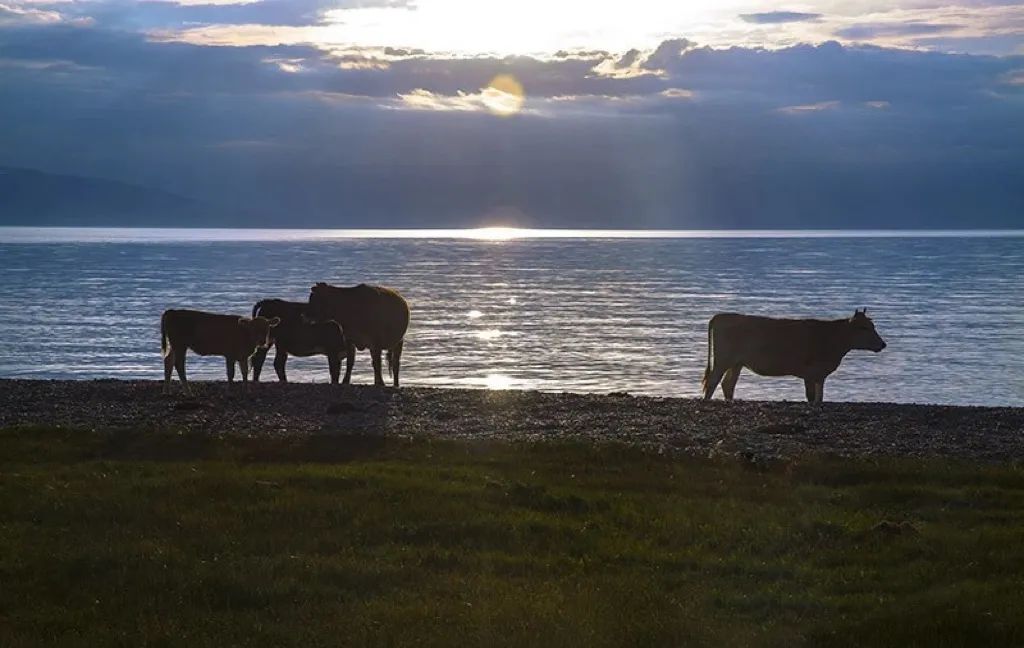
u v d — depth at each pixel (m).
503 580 11.79
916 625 10.12
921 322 77.12
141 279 129.38
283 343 28.61
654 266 185.12
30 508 14.42
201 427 21.25
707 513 14.85
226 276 138.12
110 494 15.20
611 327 75.12
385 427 21.62
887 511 15.02
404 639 9.75
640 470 17.61
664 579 11.97
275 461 18.31
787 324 27.77
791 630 10.16
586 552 12.98
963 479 16.81
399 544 13.18
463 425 22.05
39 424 21.30
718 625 10.36
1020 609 10.52
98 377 47.50
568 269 174.12
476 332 71.44
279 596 11.11
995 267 171.88
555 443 19.47
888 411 23.78
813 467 17.45
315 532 13.58
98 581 11.57
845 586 11.71
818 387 27.94
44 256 198.62
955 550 12.92
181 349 25.48
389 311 28.38
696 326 75.94
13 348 58.28
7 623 10.32
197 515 14.18
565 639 9.73
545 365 53.97
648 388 46.03
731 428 21.72
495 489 15.83
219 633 9.99
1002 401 43.28
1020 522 14.40
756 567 12.40
